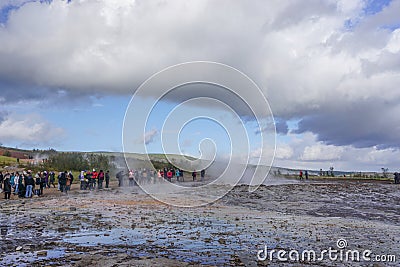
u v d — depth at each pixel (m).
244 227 15.52
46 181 37.25
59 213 18.95
